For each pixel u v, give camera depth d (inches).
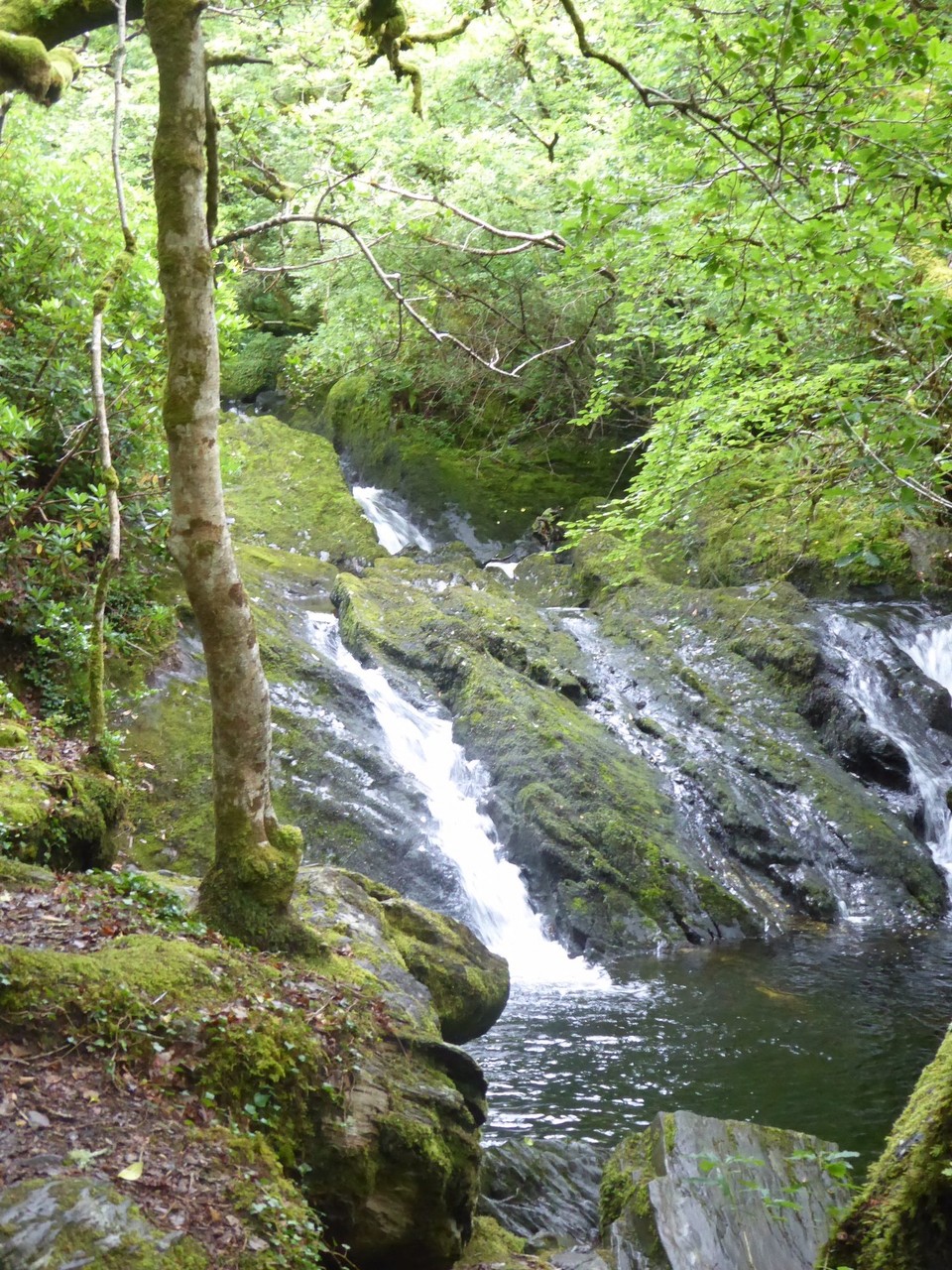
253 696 214.7
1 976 161.8
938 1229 176.2
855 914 537.6
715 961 463.8
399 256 668.7
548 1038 369.7
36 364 457.7
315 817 478.6
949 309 265.7
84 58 501.4
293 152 583.2
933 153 241.9
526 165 664.4
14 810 259.1
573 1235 239.3
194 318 200.1
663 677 648.4
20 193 481.7
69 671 461.7
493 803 533.6
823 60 235.6
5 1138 138.6
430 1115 189.8
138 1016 167.3
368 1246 180.4
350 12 296.5
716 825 558.9
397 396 946.1
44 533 426.6
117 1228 128.3
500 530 874.1
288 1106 172.4
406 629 628.7
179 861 439.5
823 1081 331.3
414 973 260.7
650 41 533.3
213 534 206.1
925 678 655.8
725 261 266.1
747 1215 207.6
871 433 279.3
